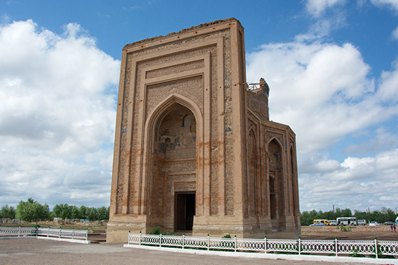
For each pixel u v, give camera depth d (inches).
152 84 687.1
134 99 697.6
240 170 550.6
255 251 432.1
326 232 1222.9
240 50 638.5
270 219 762.2
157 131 685.9
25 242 573.9
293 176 948.0
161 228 653.3
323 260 371.2
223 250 446.3
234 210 538.0
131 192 641.0
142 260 351.6
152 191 646.5
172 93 659.4
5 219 2506.2
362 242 370.0
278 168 875.4
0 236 668.7
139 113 681.6
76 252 424.2
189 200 737.6
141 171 641.0
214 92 614.9
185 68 658.8
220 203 552.1
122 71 724.0
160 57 693.3
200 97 627.8
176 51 672.4
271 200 853.8
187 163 674.8
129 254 411.2
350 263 349.7
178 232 634.8
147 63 707.4
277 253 410.6
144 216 610.5
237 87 592.7
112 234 627.2
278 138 877.8
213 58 634.8
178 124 706.2
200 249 461.1
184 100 641.6
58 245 530.9
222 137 579.2
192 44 659.4
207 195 565.3
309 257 381.4
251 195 713.6
